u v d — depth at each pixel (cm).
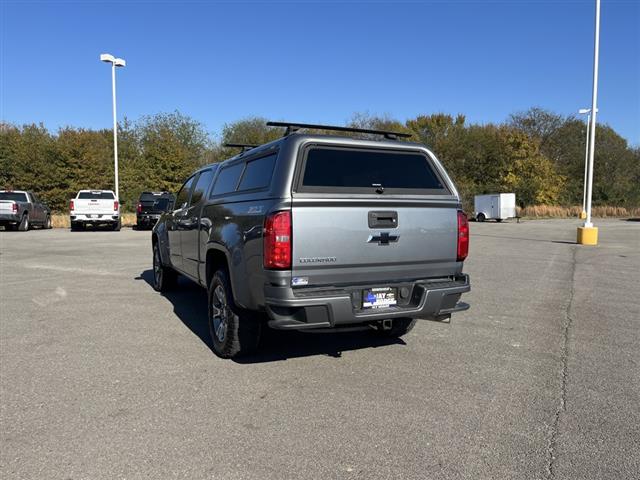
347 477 290
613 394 417
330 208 415
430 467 302
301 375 456
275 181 415
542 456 316
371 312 428
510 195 3956
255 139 4975
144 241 1850
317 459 310
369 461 308
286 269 400
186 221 662
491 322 659
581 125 6106
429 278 472
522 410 384
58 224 2938
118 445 325
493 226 3275
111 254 1407
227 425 355
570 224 3550
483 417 371
